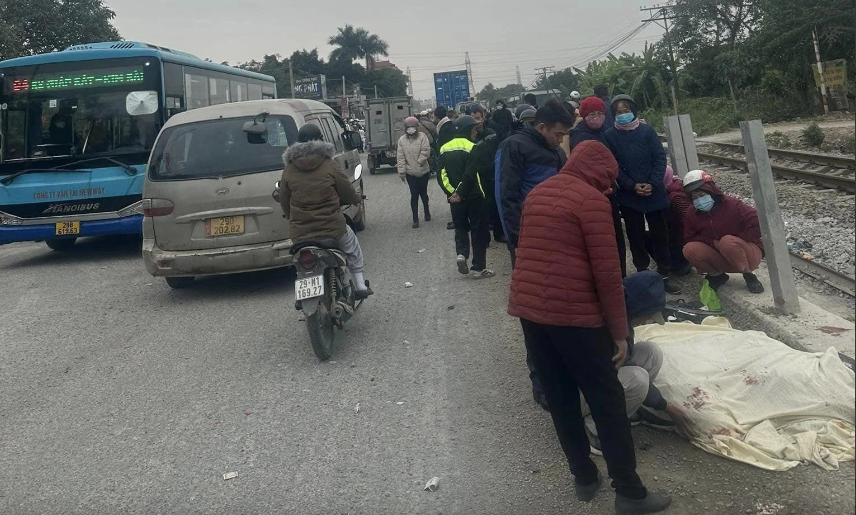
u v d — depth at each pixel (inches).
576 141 268.7
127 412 214.4
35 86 464.8
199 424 202.7
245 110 350.3
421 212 571.8
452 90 2326.5
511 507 152.1
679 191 292.8
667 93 1733.5
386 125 986.7
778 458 155.3
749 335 185.9
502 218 224.8
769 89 1485.0
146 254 331.6
